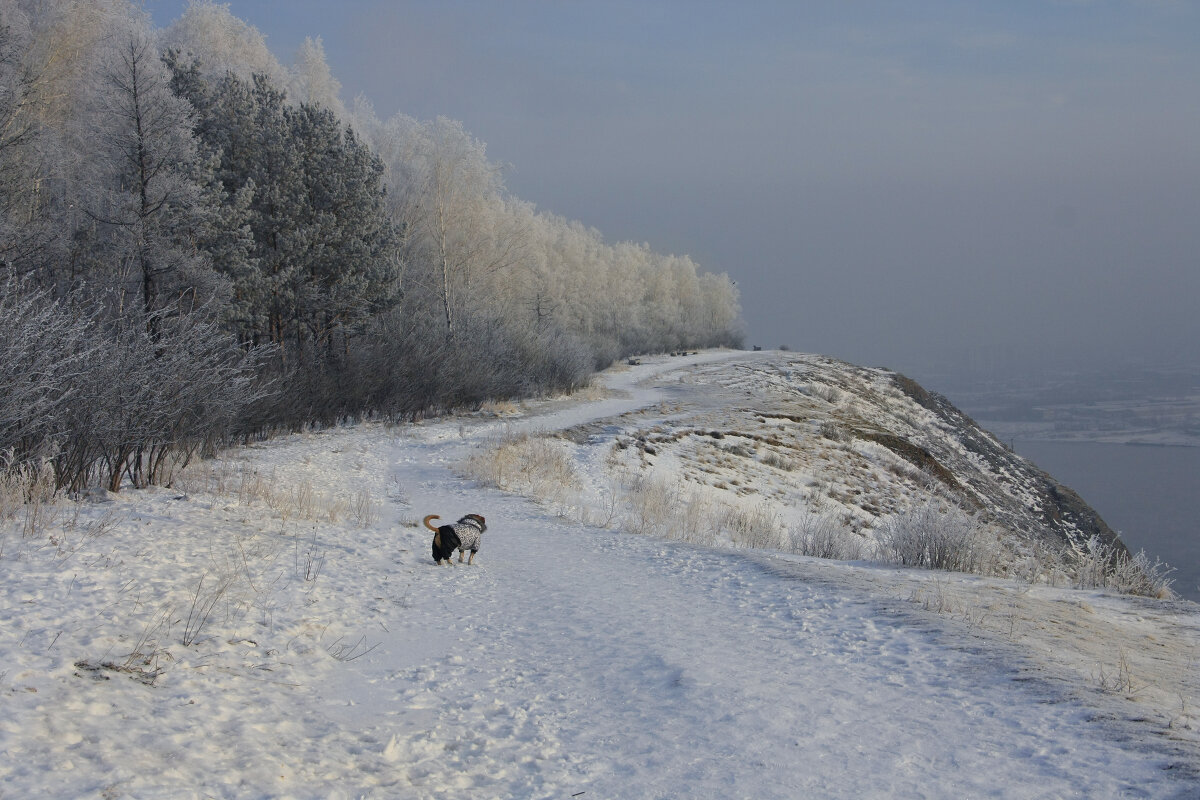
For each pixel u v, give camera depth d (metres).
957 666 5.96
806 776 4.24
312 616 7.34
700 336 100.94
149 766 3.90
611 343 70.44
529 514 15.65
